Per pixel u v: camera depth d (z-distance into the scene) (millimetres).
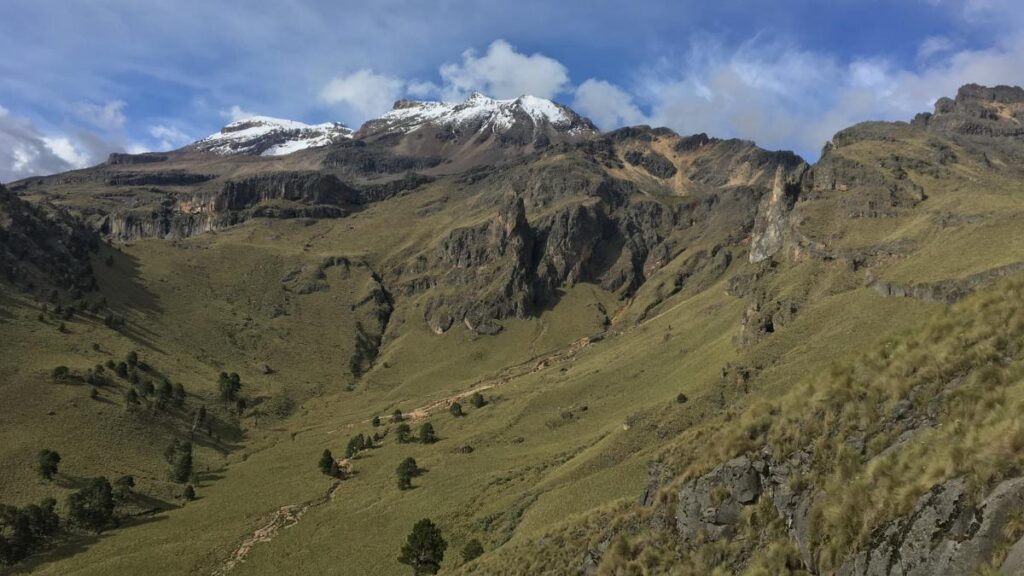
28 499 110625
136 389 166000
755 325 137750
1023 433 13633
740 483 23422
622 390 157000
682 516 25594
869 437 19469
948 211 146375
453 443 146875
